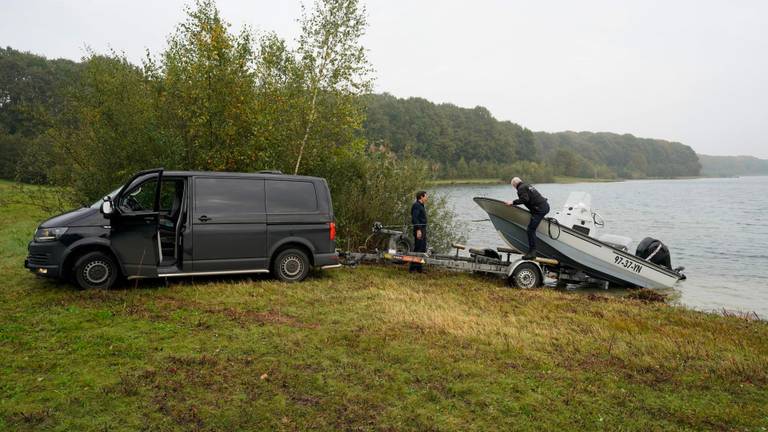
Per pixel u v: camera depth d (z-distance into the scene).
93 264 7.93
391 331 6.54
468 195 48.91
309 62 13.04
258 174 9.15
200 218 8.44
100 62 13.80
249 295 8.17
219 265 8.62
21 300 7.32
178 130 12.16
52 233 7.68
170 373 4.93
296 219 9.28
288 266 9.37
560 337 6.77
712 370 5.78
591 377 5.39
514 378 5.24
